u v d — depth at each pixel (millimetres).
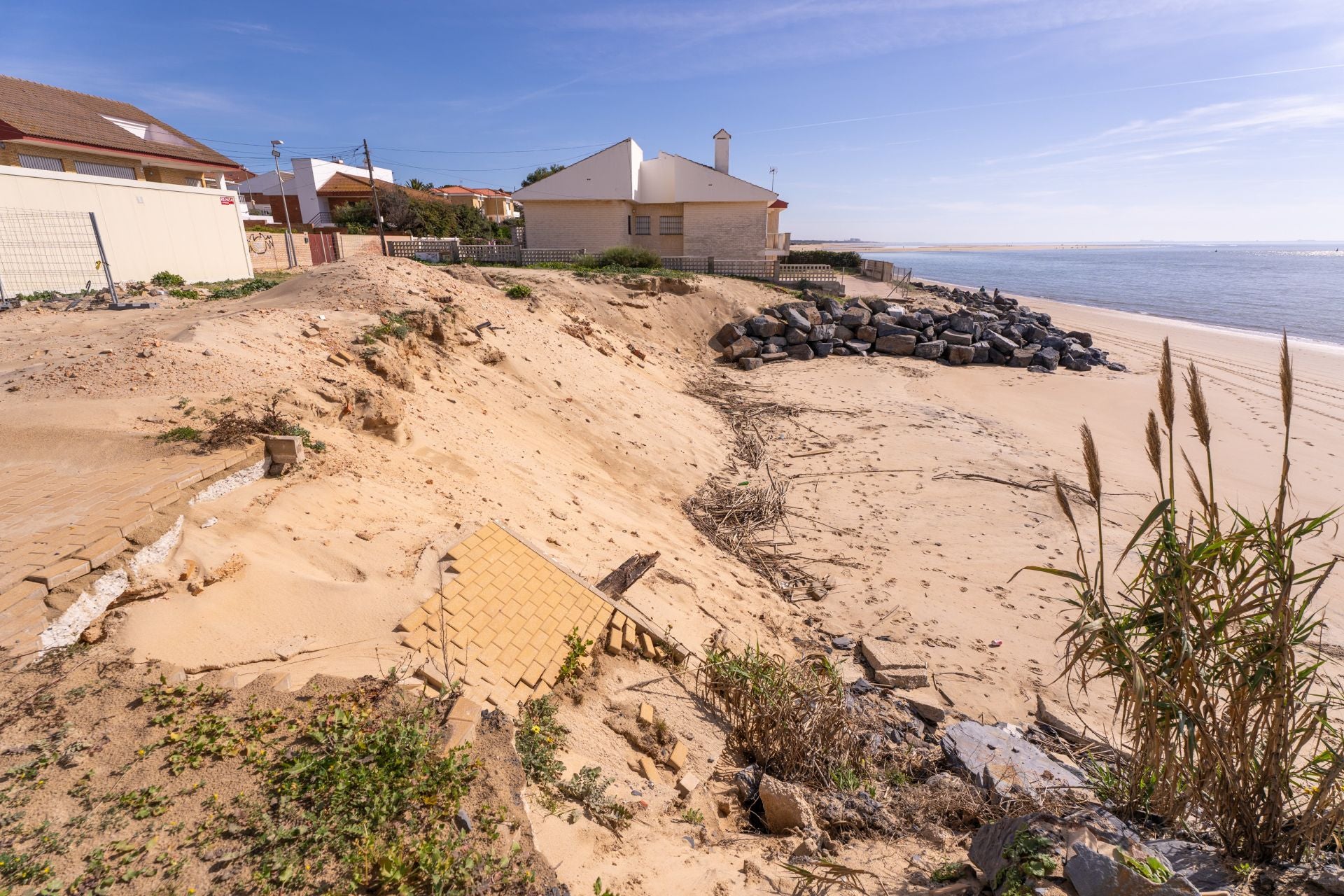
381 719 4031
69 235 16266
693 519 11406
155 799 3283
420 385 10852
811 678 6555
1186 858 3732
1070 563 10227
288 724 3887
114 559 4688
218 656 4457
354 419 8281
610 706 5703
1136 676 3676
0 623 3996
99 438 6398
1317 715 3660
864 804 5090
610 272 27516
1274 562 3572
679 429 15211
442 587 5680
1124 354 27453
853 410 18781
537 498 9180
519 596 6160
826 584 9531
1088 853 3115
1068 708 7023
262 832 3205
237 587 5121
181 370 8016
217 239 20828
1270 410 18859
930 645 8172
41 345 10016
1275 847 3697
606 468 12227
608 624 6617
